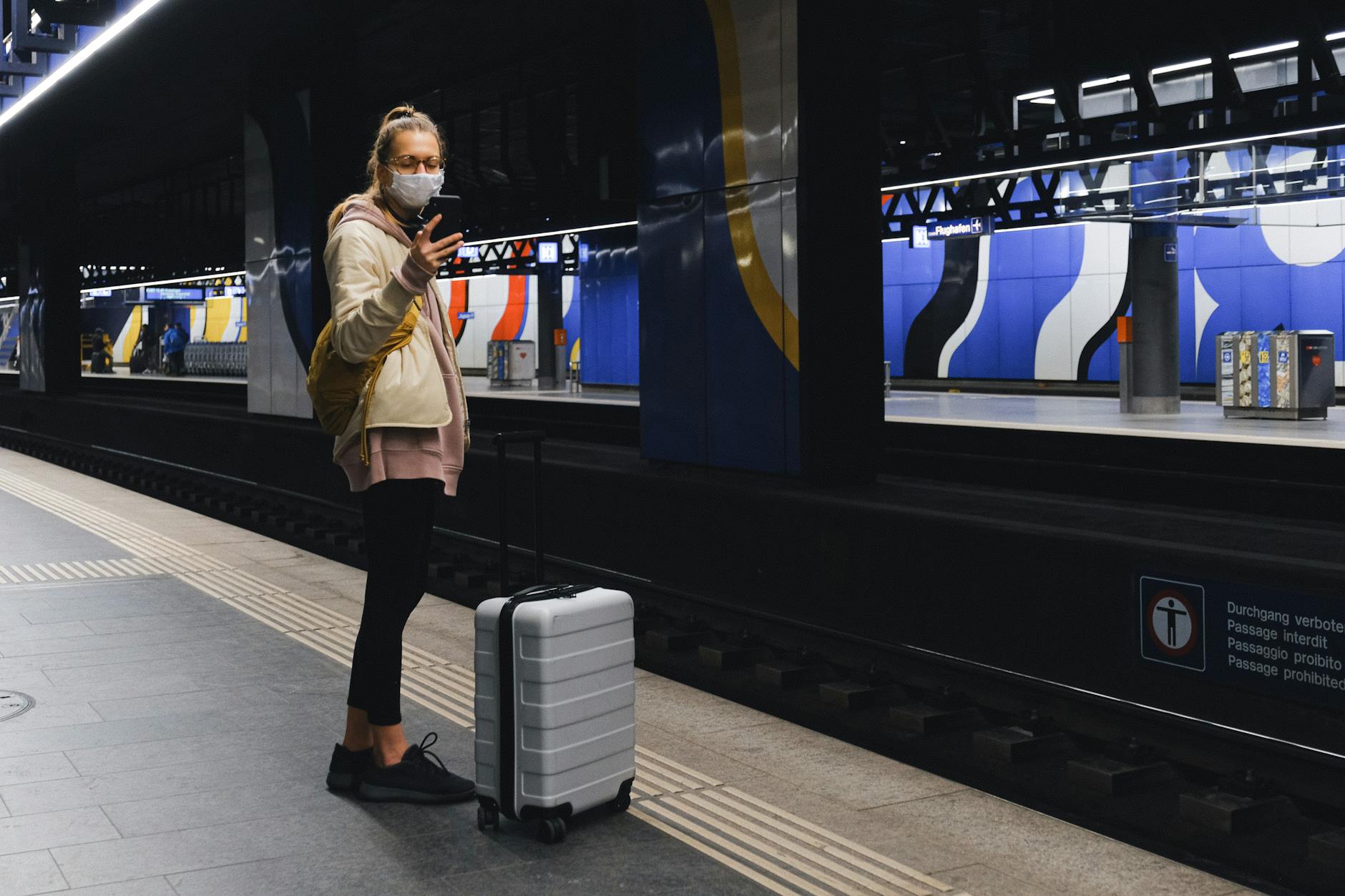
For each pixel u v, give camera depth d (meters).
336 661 5.67
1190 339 23.70
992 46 18.36
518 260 31.62
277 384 12.70
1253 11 13.66
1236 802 3.54
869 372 6.41
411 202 3.62
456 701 4.96
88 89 15.50
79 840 3.48
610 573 6.97
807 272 6.18
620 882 3.20
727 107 6.62
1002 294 27.66
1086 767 3.90
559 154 20.39
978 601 4.71
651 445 7.36
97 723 4.65
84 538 9.83
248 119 13.11
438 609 6.97
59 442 18.47
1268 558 3.70
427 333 3.74
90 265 33.66
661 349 7.25
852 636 5.27
